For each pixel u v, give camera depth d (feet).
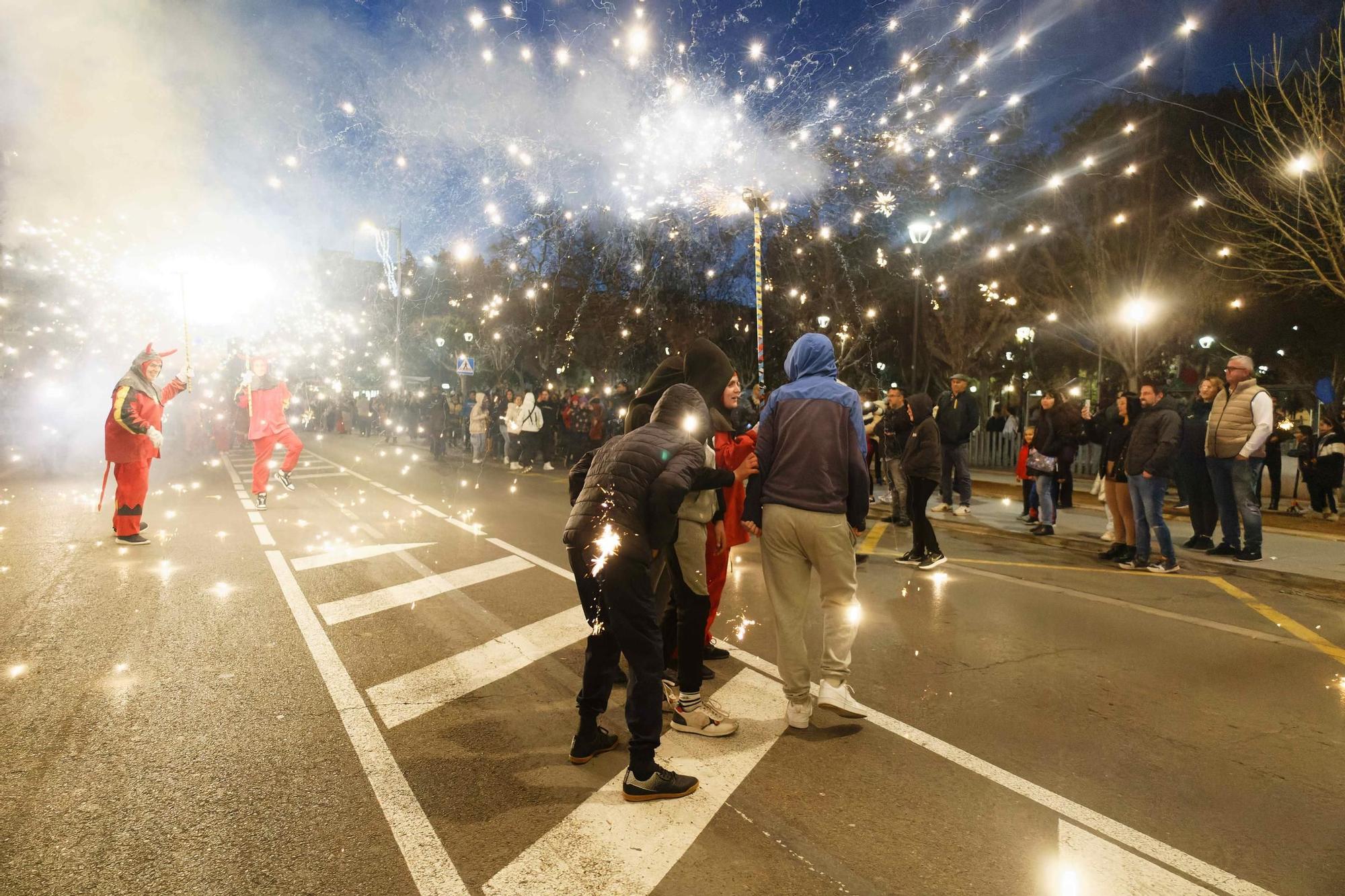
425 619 18.58
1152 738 12.48
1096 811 10.23
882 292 77.25
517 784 10.80
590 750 11.46
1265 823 9.96
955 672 15.43
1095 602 20.88
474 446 63.72
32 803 10.03
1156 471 24.21
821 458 12.62
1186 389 64.59
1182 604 20.74
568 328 94.68
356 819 9.77
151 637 16.83
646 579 10.69
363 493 43.27
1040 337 74.95
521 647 16.58
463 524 32.91
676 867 8.86
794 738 12.47
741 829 9.71
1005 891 8.48
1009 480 52.90
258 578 22.41
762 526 12.94
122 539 26.84
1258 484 26.20
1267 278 45.62
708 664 15.96
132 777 10.75
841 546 12.71
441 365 113.19
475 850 9.14
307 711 13.12
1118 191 56.75
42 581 21.50
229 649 16.16
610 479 11.05
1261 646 17.19
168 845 9.12
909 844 9.41
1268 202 43.09
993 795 10.65
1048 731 12.74
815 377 13.26
